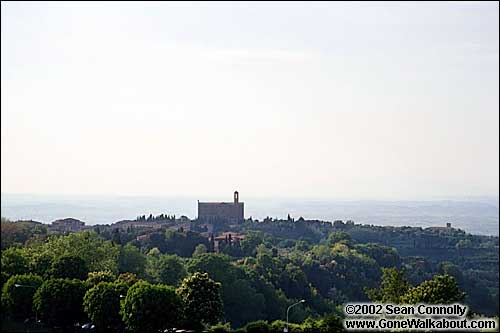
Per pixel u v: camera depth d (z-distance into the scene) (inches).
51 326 5118.1
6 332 5049.2
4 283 5575.8
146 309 4621.1
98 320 4859.7
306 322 5137.8
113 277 5674.2
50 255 6107.3
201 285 5137.8
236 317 6771.7
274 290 7559.1
